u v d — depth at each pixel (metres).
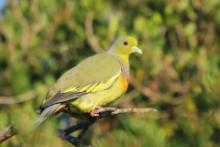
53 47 15.68
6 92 14.95
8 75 15.09
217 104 7.72
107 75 10.18
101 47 15.11
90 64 10.32
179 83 15.08
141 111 7.35
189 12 15.65
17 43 15.50
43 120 6.98
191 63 15.27
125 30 15.43
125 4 15.70
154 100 14.96
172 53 15.52
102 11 15.36
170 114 14.43
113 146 7.89
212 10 15.49
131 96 15.05
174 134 13.31
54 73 15.73
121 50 11.21
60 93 9.45
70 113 9.84
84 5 15.14
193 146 9.73
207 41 15.62
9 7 15.59
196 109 13.35
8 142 7.37
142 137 7.82
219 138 9.85
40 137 5.09
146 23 15.24
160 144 7.79
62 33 15.65
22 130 5.04
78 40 15.55
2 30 15.53
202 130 9.81
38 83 14.86
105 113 9.43
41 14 15.41
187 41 15.84
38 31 15.47
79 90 9.71
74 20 15.36
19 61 15.37
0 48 15.40
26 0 15.49
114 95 10.30
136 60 15.09
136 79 15.02
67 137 7.51
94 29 15.40
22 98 14.21
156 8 15.76
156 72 15.06
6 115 10.52
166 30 15.81
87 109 9.77
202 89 13.60
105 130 13.45
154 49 15.18
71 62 15.79
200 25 15.73
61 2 15.33
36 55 15.53
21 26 15.55
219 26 15.69
